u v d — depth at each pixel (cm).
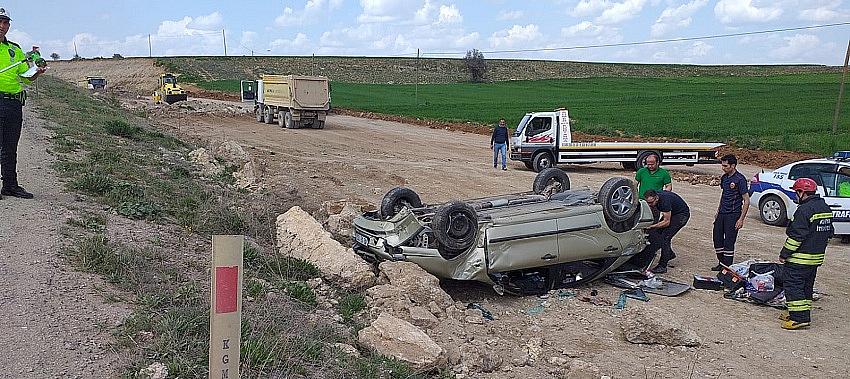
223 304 366
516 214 884
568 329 783
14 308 573
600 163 2473
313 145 2883
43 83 5131
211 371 369
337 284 827
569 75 12850
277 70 11688
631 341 743
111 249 750
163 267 751
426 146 3058
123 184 1112
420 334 632
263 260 843
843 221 1221
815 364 695
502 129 2258
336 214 1173
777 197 1373
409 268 826
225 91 7794
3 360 483
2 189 943
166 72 10094
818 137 3206
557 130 2241
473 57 11219
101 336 544
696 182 2064
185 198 1125
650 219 977
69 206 938
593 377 628
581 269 942
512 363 669
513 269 872
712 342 749
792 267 784
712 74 12350
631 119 4538
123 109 3791
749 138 3222
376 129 3925
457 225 845
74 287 641
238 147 2005
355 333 665
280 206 1276
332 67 12369
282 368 523
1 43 898
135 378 473
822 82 8050
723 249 1020
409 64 13188
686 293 923
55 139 1620
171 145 2031
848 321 823
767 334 776
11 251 711
